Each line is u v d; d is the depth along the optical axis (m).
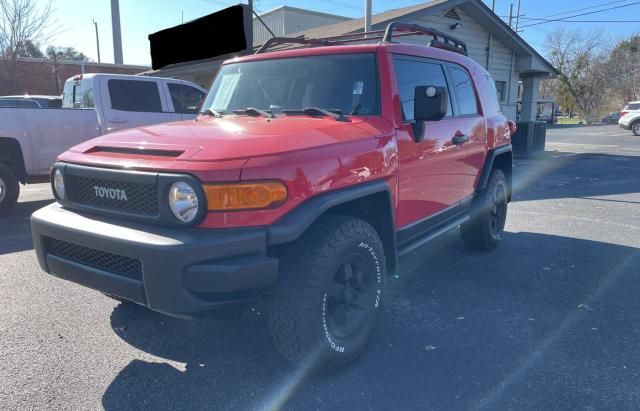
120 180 2.77
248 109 3.79
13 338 3.59
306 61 3.98
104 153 3.05
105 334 3.67
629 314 4.04
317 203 2.79
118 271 2.74
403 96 3.80
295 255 2.88
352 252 3.07
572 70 66.44
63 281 4.77
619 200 9.22
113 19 17.50
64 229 2.88
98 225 2.80
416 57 4.18
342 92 3.70
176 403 2.85
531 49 18.98
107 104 9.16
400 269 5.19
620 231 6.80
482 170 5.30
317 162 2.84
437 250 5.88
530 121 19.03
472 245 5.70
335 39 4.96
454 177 4.61
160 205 2.62
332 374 3.12
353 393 2.94
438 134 4.18
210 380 3.09
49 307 4.15
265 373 3.16
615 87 65.44
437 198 4.31
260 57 4.26
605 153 18.61
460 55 5.18
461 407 2.80
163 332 3.71
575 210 8.29
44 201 9.11
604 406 2.80
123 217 2.80
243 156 2.64
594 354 3.38
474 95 5.21
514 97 19.94
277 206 2.65
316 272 2.84
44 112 8.02
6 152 7.84
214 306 2.60
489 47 18.16
